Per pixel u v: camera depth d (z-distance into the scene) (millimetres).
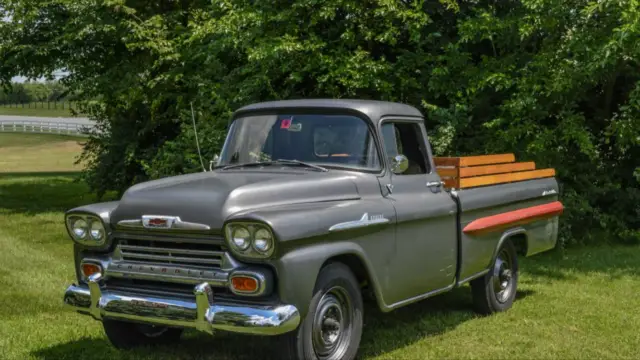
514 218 7430
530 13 11953
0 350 6039
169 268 5051
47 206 19219
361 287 5945
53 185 26016
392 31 12336
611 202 13172
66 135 67250
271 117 6254
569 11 11586
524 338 6504
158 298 5059
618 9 10734
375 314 7414
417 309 7676
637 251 11758
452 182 6809
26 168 38656
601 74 11492
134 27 16594
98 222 5410
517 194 7609
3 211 17781
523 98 11492
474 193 6918
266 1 13117
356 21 12766
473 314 7445
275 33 12977
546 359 5887
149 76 17062
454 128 11844
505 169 7645
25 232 13945
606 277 9734
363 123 5969
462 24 12016
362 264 5551
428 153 6602
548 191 8281
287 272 4758
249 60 12664
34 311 7539
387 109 6207
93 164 20172
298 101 6301
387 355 5898
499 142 11875
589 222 12703
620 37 10438
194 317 4863
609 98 12875
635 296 8500
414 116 6523
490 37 11992
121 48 18422
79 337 6496
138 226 5191
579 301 8133
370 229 5543
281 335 4965
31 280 9172
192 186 5320
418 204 6121
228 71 15039
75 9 17234
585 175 12516
